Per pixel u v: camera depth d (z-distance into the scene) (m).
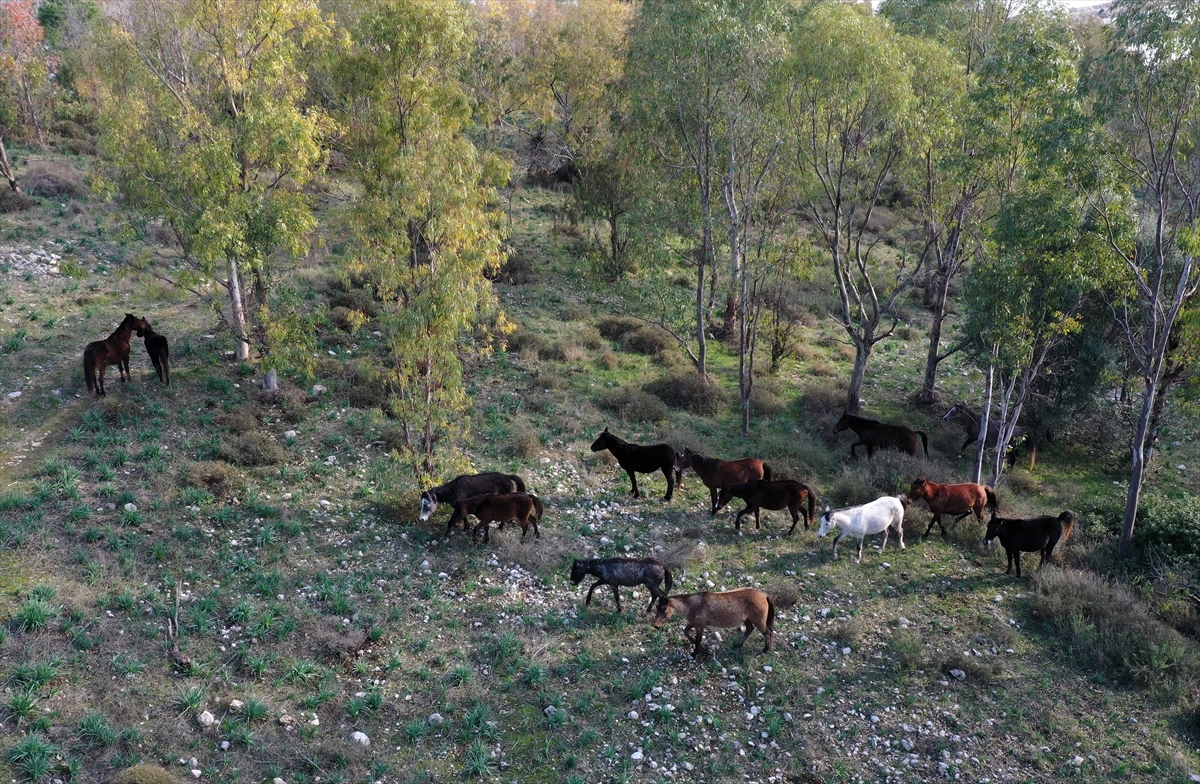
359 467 17.89
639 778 10.69
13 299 23.77
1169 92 15.02
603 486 18.91
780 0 22.89
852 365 28.59
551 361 25.41
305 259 29.61
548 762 10.82
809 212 24.33
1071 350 22.89
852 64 20.42
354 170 20.14
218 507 15.50
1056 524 15.94
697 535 17.06
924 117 21.56
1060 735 12.04
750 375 21.97
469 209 16.39
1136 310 19.23
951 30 24.17
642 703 12.05
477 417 20.95
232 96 19.66
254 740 10.59
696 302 27.05
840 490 19.34
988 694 12.87
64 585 12.68
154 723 10.61
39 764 9.54
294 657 12.18
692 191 26.50
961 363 29.50
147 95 20.27
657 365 26.41
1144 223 21.47
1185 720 12.41
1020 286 17.30
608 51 38.88
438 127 17.17
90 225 30.02
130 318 19.36
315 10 20.12
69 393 18.91
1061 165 16.27
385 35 17.91
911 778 11.10
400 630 13.13
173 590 13.09
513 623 13.55
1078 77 17.27
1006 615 15.05
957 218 22.55
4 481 15.13
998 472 19.33
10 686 10.66
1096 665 13.62
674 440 20.80
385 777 10.34
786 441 21.92
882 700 12.57
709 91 22.58
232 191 19.06
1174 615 14.78
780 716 12.05
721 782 10.70
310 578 14.05
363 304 25.81
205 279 20.38
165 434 17.67
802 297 33.84
